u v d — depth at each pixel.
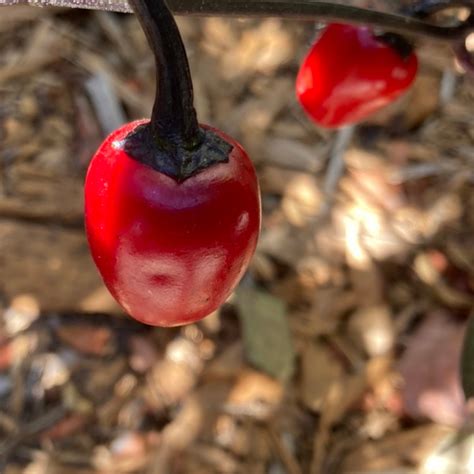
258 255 0.27
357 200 0.28
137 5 0.09
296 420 0.24
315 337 0.26
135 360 0.25
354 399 0.25
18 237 0.27
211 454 0.24
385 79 0.15
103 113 0.30
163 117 0.10
